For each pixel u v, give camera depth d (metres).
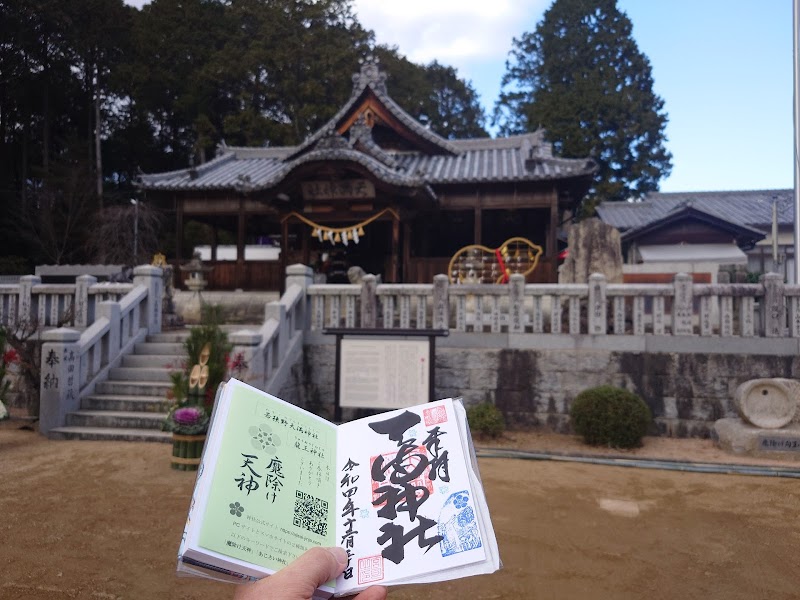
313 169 16.41
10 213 31.69
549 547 4.92
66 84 34.38
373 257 22.72
